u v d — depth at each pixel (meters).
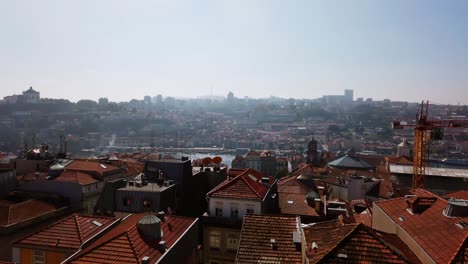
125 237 36.34
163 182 63.09
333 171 123.81
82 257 33.88
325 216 55.69
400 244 32.72
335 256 26.53
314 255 27.89
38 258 41.25
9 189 71.44
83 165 83.75
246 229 39.09
